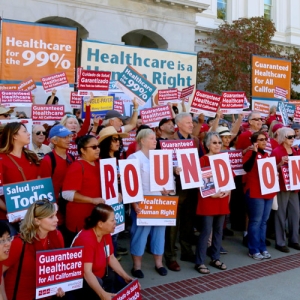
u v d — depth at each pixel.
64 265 3.03
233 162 5.64
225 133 5.86
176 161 5.08
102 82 6.87
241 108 6.76
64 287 3.03
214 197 5.01
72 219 3.95
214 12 18.36
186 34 15.79
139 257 4.84
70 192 3.84
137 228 4.80
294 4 20.81
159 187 4.68
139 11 14.61
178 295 4.30
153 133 4.88
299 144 6.61
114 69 10.79
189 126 5.31
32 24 8.59
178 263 5.39
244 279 4.83
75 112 8.55
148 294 4.30
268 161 5.53
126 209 6.62
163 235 4.94
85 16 13.55
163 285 4.58
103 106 6.94
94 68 10.54
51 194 3.68
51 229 3.09
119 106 8.19
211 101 6.55
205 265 5.31
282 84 10.20
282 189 5.97
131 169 4.44
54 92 7.59
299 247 6.12
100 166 4.05
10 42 8.48
